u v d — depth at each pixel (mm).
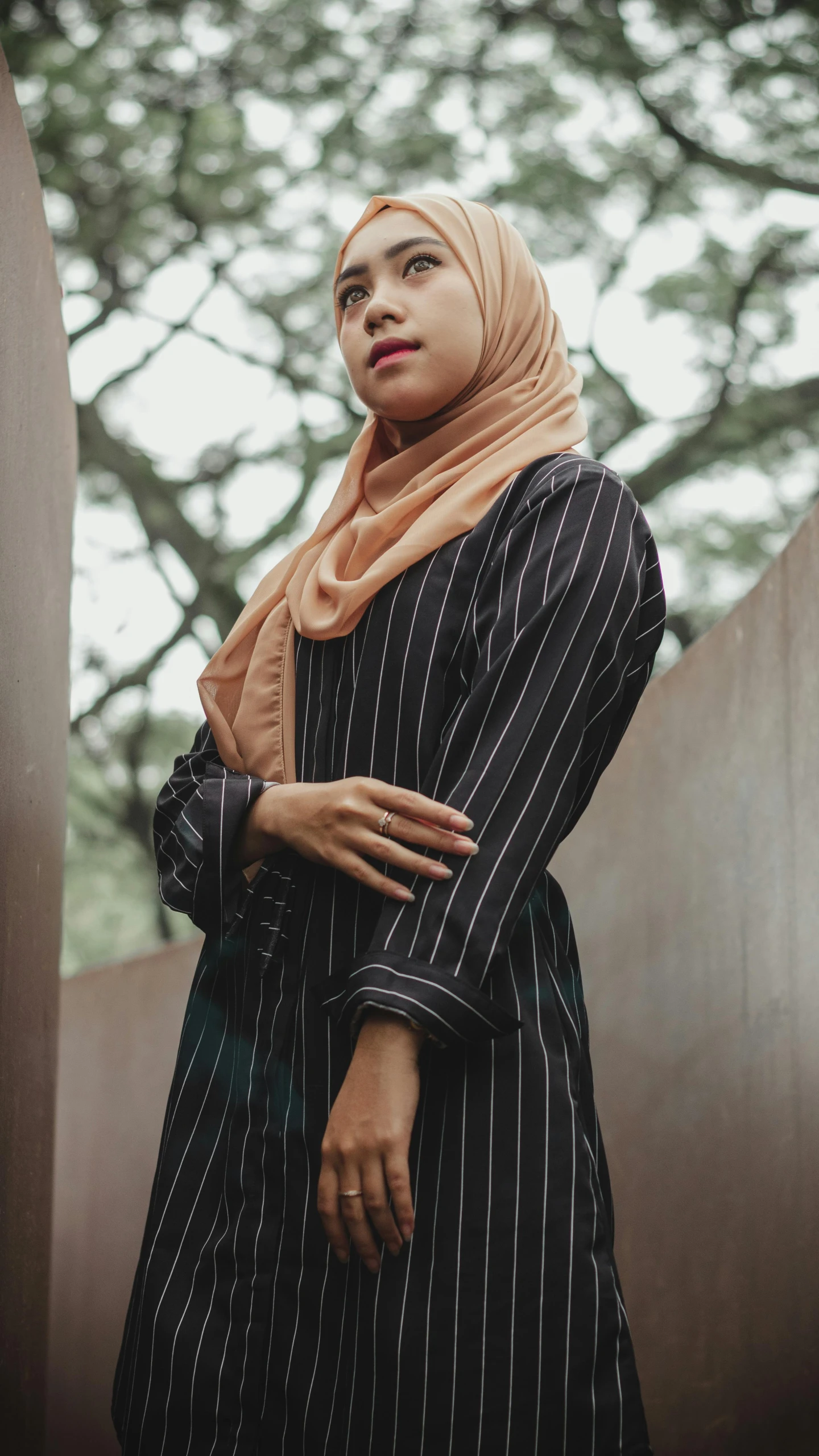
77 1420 3574
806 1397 1686
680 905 2330
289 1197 1180
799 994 1856
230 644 1489
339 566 1408
